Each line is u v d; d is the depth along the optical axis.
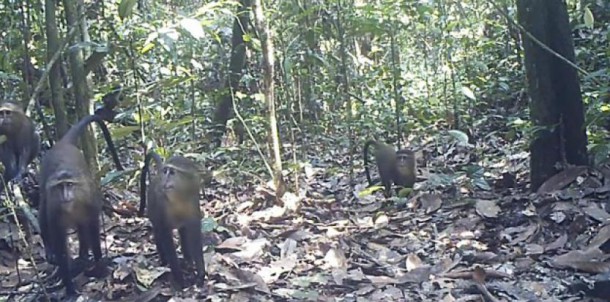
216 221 4.09
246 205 4.61
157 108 5.04
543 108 4.20
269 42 4.51
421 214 4.30
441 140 6.49
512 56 7.27
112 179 4.14
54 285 3.36
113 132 4.29
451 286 3.13
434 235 3.89
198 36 4.00
